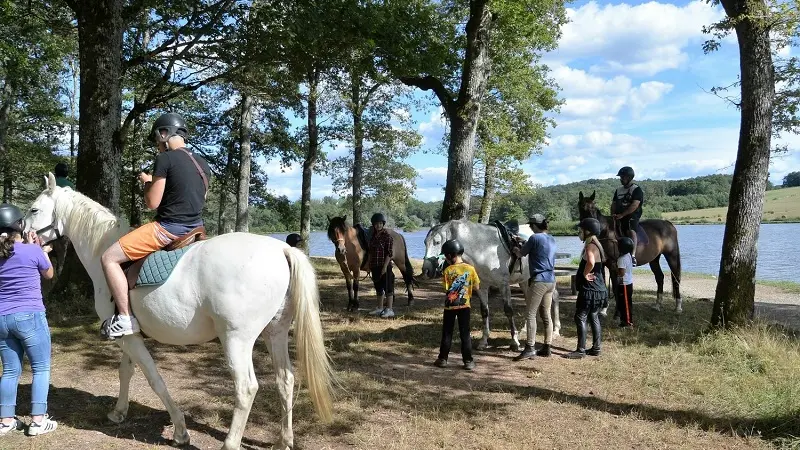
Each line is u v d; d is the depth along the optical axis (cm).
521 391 548
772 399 478
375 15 1090
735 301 726
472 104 1338
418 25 1276
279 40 1015
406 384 569
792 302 1209
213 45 1094
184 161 383
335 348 717
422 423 451
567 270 1253
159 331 379
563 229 4862
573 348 738
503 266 727
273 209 2464
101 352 641
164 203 382
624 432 440
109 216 423
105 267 367
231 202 2614
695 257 2952
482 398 525
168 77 1119
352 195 2558
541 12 1456
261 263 362
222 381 557
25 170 2350
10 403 406
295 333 372
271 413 471
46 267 415
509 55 1981
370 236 993
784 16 646
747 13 696
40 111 2266
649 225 1012
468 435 433
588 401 517
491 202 2411
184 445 396
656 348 720
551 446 414
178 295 366
